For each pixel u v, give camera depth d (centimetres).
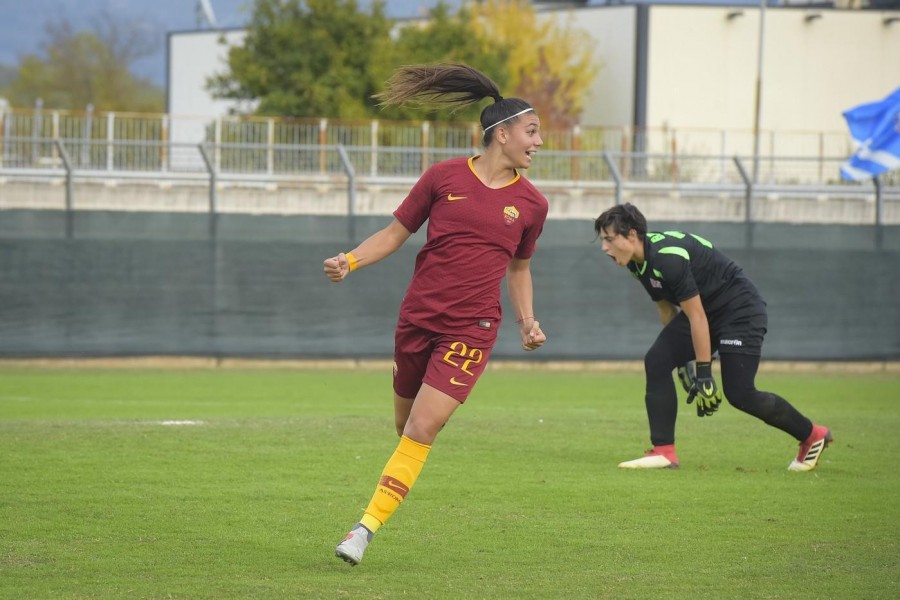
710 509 1934
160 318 5050
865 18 13338
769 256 5266
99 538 1666
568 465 2378
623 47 13125
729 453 2592
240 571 1497
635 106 12962
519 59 13500
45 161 6272
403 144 7562
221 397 3969
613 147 9481
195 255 5066
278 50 11238
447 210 1524
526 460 2439
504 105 1531
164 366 5041
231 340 5097
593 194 6256
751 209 5519
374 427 2862
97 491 2002
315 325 5134
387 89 1616
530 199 1555
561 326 5216
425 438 1510
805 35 13225
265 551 1611
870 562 1586
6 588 1391
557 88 13375
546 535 1733
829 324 5294
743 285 2297
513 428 2950
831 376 5006
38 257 4972
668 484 2166
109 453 2400
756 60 13188
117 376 4634
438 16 11775
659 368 2370
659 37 13000
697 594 1411
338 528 1758
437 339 1537
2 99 17050
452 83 1598
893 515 1898
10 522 1756
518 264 1653
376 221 5162
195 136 11062
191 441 2581
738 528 1792
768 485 2166
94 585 1412
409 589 1416
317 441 2617
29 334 4981
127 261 5025
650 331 5234
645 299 5231
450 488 2095
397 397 1633
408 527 1778
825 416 3384
